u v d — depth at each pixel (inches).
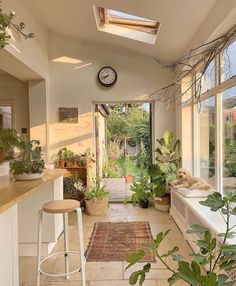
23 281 106.1
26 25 164.9
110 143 288.2
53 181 121.7
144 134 244.5
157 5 131.1
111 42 204.2
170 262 119.2
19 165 103.0
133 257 52.6
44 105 208.5
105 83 212.4
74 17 174.2
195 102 185.3
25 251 127.6
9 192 80.7
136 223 173.0
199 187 159.6
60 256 127.5
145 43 187.0
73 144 215.5
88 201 191.2
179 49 181.2
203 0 117.2
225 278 49.3
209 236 52.7
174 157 205.6
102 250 133.3
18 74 190.4
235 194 56.9
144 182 214.2
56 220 130.5
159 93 211.8
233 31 116.4
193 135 192.5
